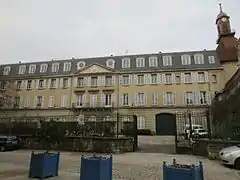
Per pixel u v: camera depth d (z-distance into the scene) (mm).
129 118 20719
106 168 6801
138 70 39062
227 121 16516
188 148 16438
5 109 41156
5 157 14062
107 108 37438
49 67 43906
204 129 20469
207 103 35562
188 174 4828
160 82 37906
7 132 22406
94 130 18953
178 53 40375
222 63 37281
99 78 39781
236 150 10656
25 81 42844
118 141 16484
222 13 41125
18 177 8039
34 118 22547
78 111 38531
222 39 39438
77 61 43531
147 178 8180
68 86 40719
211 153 13594
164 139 26656
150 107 36969
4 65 46281
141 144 21766
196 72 37406
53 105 40344
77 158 13539
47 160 8109
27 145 19703
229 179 8148
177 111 36094
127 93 38375
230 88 27266
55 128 15672
